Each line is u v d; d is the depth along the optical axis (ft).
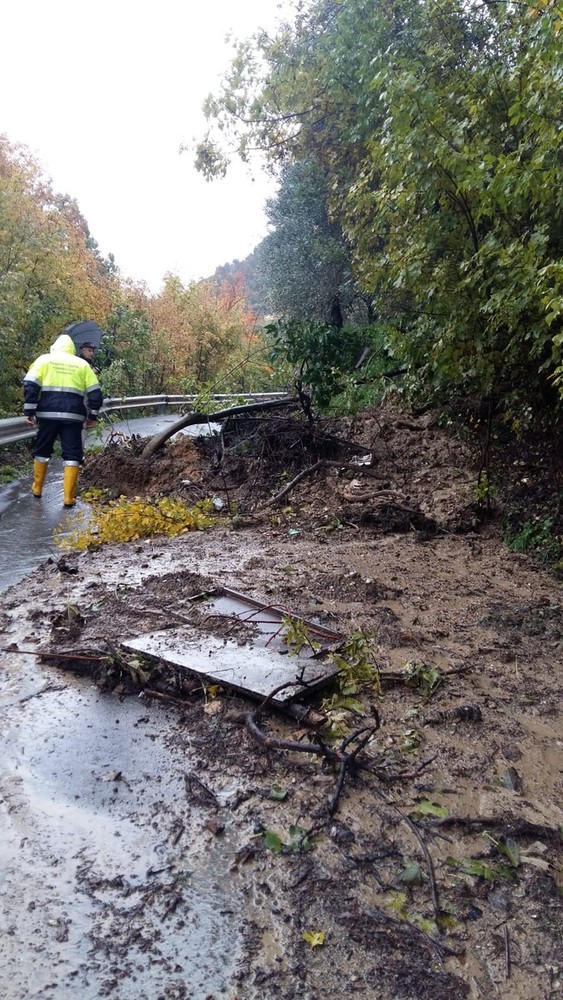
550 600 17.72
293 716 11.53
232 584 17.76
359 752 10.81
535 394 20.56
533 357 18.40
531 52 17.34
